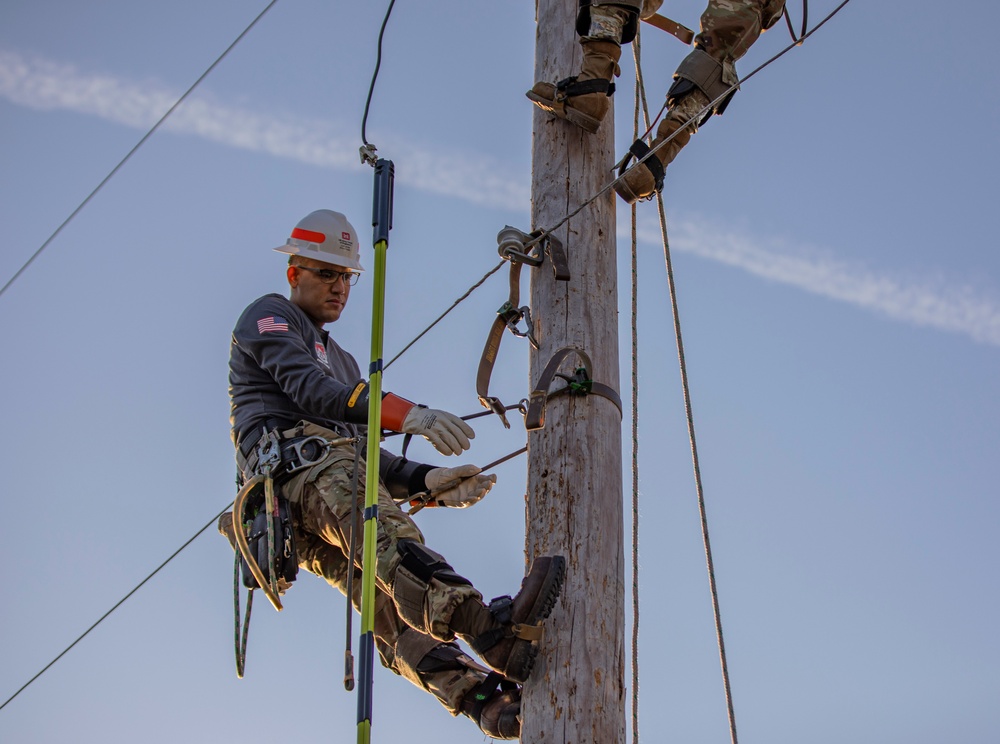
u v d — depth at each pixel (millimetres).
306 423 4992
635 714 5137
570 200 5195
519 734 4672
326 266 5402
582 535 4664
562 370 4941
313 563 5117
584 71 5242
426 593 4516
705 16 5523
